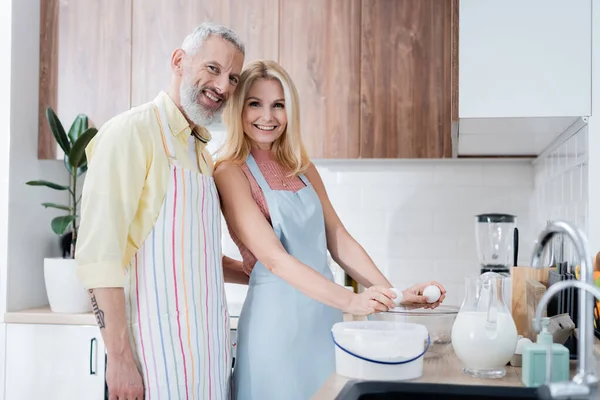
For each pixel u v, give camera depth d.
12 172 3.05
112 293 1.89
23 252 3.14
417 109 2.99
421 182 3.38
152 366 1.95
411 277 3.37
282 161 2.29
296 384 2.07
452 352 1.78
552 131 2.68
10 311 3.02
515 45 2.44
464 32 2.46
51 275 2.98
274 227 2.17
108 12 3.15
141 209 2.00
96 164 1.95
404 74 2.99
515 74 2.44
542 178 3.13
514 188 3.35
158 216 1.99
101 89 3.15
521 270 1.76
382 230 3.39
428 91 2.98
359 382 1.41
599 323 1.87
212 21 3.09
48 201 3.36
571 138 2.58
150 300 1.96
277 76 2.20
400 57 3.00
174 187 2.00
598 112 2.39
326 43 3.04
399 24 3.00
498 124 2.53
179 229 1.99
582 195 2.40
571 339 1.63
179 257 1.99
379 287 1.80
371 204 3.40
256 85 2.20
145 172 1.98
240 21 3.08
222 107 2.11
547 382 1.19
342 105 3.03
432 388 1.36
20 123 3.11
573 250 2.40
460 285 3.35
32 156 3.20
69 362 2.92
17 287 3.08
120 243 1.93
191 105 2.06
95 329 2.91
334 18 3.04
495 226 2.96
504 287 1.78
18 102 3.09
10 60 3.04
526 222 3.34
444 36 2.98
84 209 1.93
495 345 1.48
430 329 1.72
